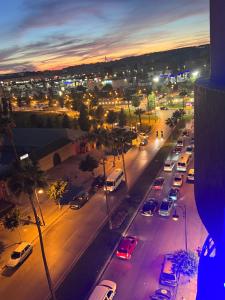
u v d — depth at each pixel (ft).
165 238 132.67
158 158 240.12
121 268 116.98
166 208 149.69
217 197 47.91
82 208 166.91
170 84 590.55
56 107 557.74
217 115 45.19
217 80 52.16
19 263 124.06
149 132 325.21
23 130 284.00
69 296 106.22
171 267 109.09
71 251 130.93
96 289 100.89
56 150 240.94
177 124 349.00
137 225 145.18
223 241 49.03
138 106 464.24
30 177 108.88
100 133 229.04
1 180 174.70
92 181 204.03
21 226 152.05
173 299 100.12
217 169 47.03
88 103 520.42
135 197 173.88
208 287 57.52
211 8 51.52
